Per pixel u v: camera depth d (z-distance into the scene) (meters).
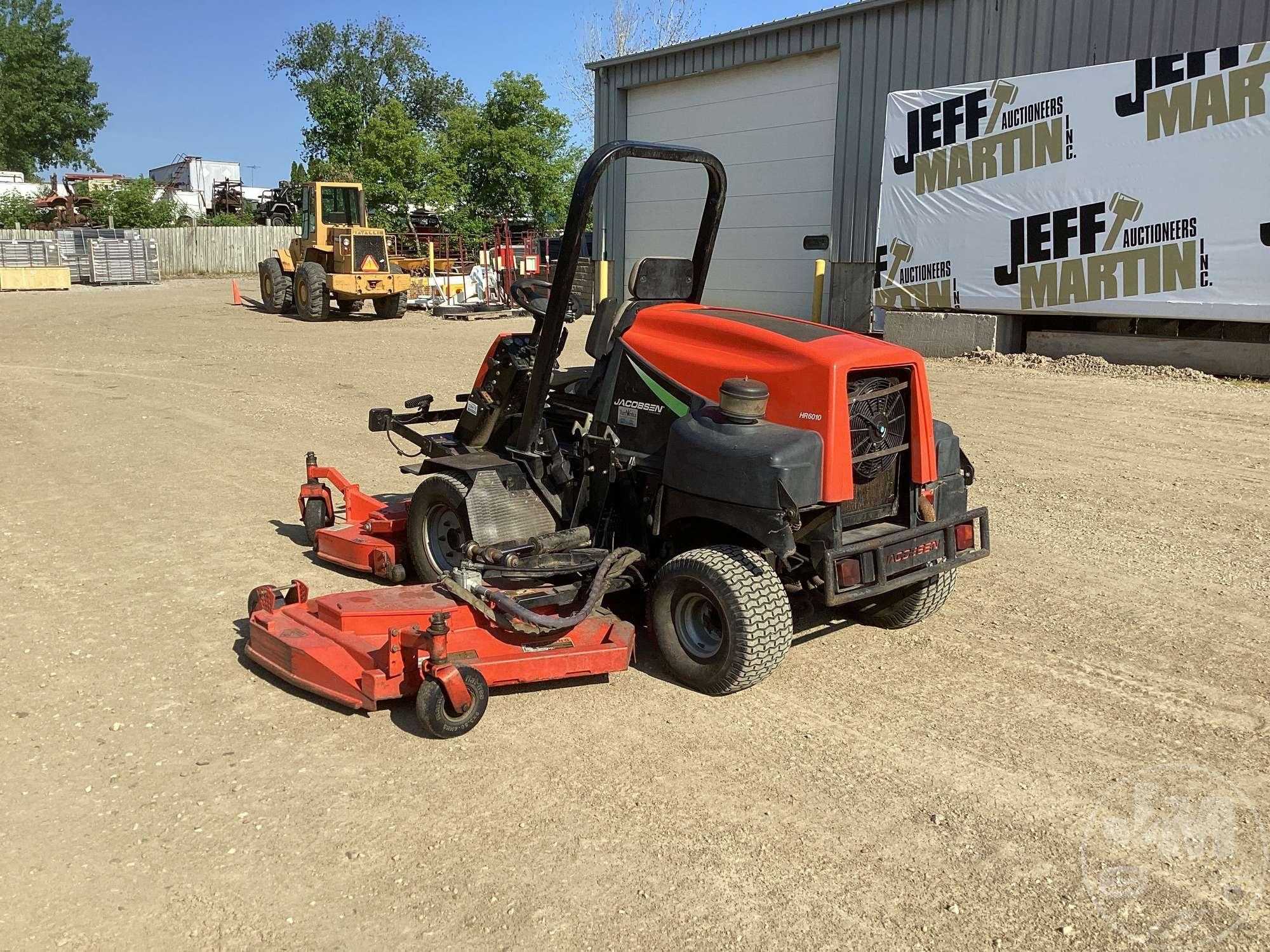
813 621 5.10
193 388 11.91
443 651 3.74
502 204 39.25
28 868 3.07
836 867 3.09
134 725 3.95
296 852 3.15
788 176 17.53
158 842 3.20
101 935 2.77
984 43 14.24
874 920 2.85
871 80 15.70
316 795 3.46
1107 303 12.34
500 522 4.73
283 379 12.67
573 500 4.91
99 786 3.52
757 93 17.83
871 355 4.11
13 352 14.90
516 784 3.54
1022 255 13.05
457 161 39.00
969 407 10.42
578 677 4.41
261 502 7.18
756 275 18.38
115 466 8.18
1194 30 12.17
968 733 3.95
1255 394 10.58
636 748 3.79
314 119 44.75
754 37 17.39
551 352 4.69
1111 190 12.10
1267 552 6.15
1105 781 3.60
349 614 4.12
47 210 40.62
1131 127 11.83
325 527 6.16
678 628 4.29
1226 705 4.20
